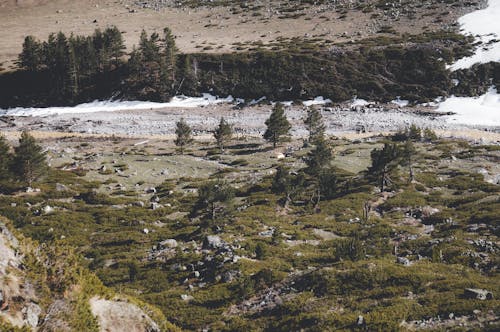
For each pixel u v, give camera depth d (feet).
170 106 349.41
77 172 206.90
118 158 234.58
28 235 132.05
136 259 117.70
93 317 49.60
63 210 161.89
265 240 121.80
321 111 320.91
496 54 346.54
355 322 67.77
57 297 48.32
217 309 85.56
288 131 278.87
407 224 137.80
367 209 150.30
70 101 363.76
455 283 76.33
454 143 236.84
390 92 335.88
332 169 177.78
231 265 101.96
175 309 86.53
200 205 142.61
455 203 152.76
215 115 328.08
